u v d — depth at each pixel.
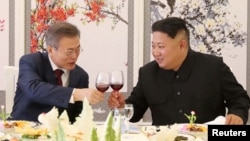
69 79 2.29
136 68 3.37
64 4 3.34
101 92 1.96
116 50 3.37
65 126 1.03
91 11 3.35
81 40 3.36
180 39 2.19
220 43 3.35
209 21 3.34
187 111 2.25
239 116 2.02
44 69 2.22
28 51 3.37
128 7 3.35
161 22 2.19
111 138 0.93
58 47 2.12
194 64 2.30
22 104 2.19
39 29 3.35
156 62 2.37
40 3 3.33
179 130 1.84
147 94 2.33
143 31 3.36
